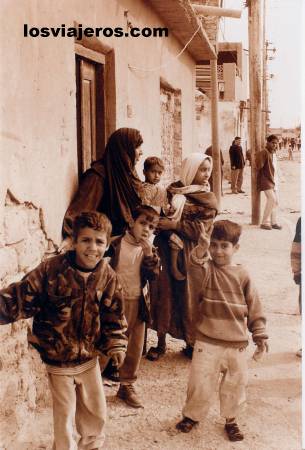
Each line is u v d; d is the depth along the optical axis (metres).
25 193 3.34
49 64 3.77
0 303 2.66
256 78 10.77
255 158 10.66
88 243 2.74
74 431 3.42
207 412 3.50
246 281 3.42
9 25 3.11
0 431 2.92
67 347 2.84
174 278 4.47
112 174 4.35
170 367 4.41
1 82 3.01
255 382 4.20
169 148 10.02
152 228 3.72
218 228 3.40
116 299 2.92
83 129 5.02
